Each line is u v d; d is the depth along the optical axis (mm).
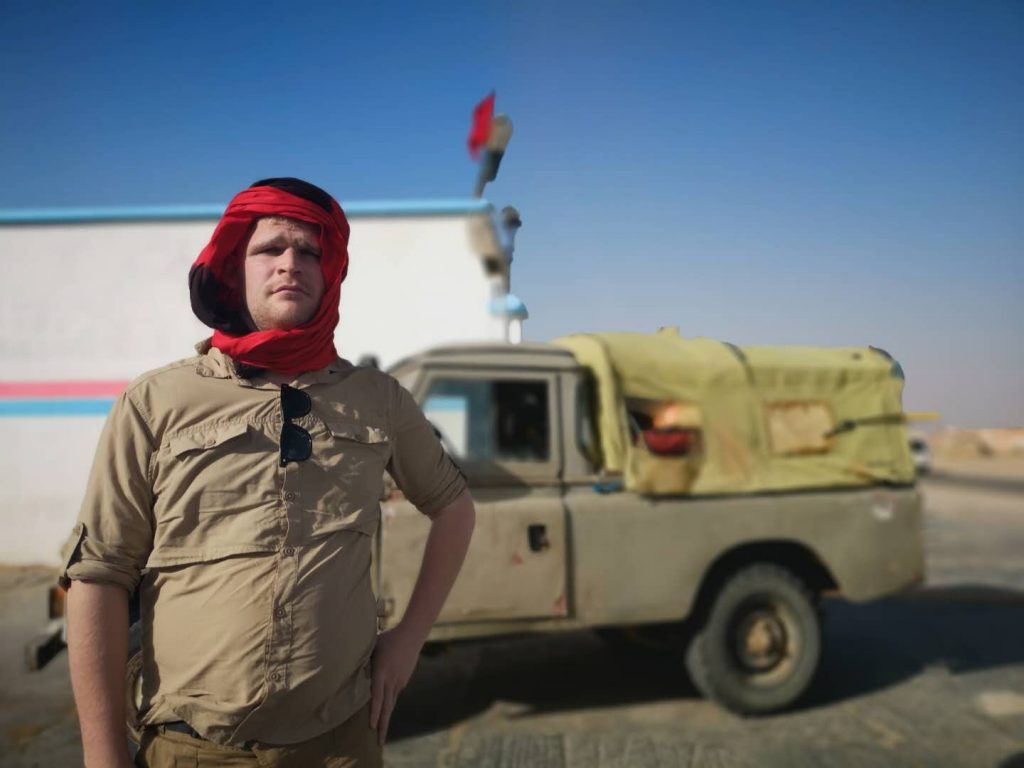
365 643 1260
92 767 1087
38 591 6051
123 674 1154
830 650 4730
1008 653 4645
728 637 3547
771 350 3889
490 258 6281
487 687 4043
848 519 3678
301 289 1271
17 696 3953
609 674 4246
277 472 1189
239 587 1147
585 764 3152
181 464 1159
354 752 1250
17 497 6824
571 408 3510
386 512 3146
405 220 6855
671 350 3719
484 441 3525
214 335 1310
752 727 3525
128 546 1160
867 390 3854
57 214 6898
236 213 1272
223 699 1144
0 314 6895
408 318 6797
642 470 3412
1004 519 10820
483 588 3215
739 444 3594
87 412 6855
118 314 6902
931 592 6199
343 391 1311
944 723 3572
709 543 3482
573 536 3336
